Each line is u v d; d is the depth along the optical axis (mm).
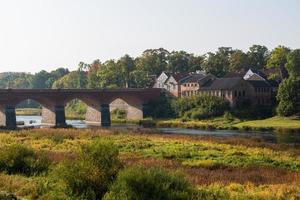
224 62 187750
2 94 120000
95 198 26719
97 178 27422
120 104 159750
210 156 55719
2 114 125250
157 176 25734
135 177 25156
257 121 122062
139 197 24562
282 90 124750
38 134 78812
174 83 163250
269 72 169000
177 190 25422
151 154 56812
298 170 48250
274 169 47219
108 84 185625
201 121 129625
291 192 33094
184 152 57438
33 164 37156
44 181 30391
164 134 88562
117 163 28438
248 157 55094
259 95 143750
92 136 78375
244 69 192125
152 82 184750
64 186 27328
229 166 48531
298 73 139250
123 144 66438
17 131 86875
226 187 34375
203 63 187875
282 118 123250
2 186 30578
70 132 83562
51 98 129500
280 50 169875
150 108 149875
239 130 107875
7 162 36844
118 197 24672
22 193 28562
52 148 61812
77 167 27859
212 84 149250
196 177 39281
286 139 85312
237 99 139375
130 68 190625
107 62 192750
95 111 141875
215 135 91688
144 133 89812
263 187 35469
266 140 82688
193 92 156250
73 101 189500
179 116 141875
